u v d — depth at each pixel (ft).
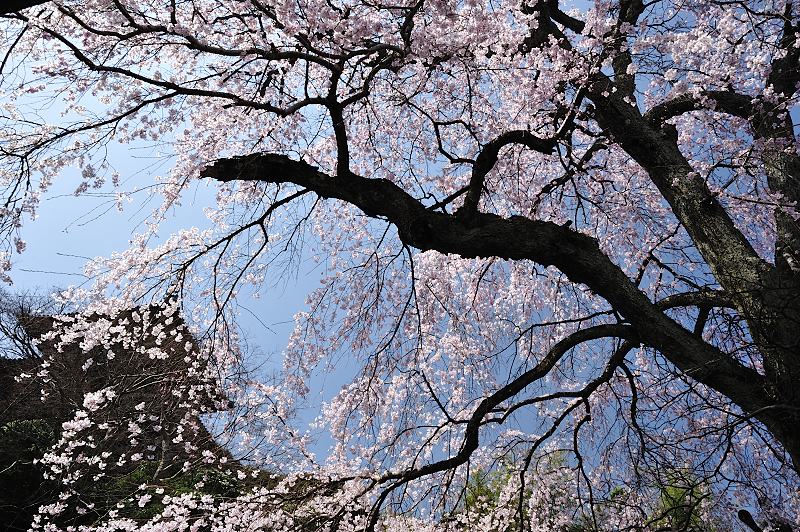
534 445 18.75
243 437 23.43
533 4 17.15
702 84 16.72
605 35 17.24
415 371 20.18
